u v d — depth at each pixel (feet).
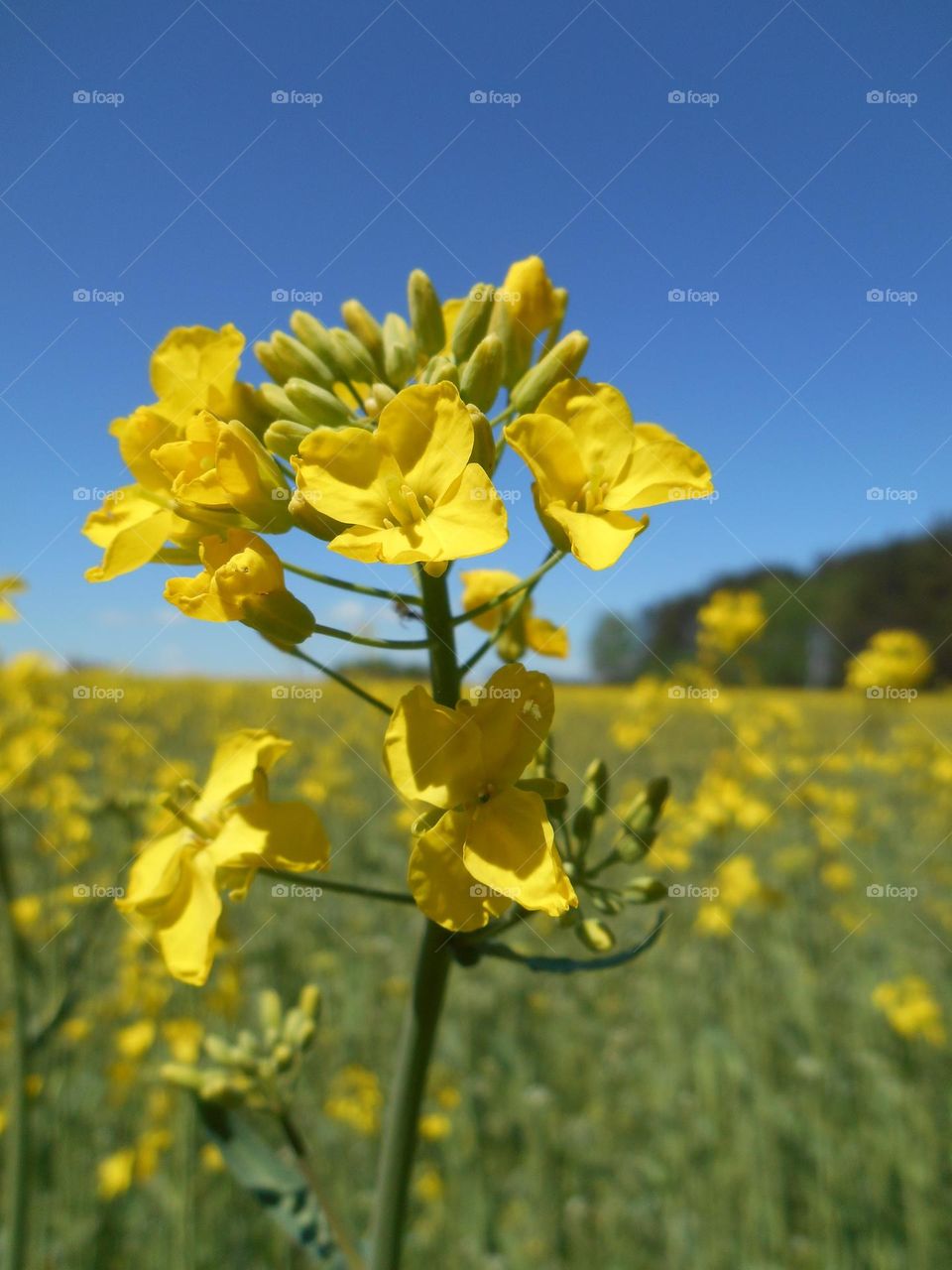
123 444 0.27
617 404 0.26
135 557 0.26
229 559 0.25
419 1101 0.26
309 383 0.28
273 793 1.20
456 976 0.95
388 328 0.31
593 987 0.99
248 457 0.25
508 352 0.30
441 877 0.22
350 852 1.15
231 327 0.28
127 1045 0.68
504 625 0.28
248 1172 0.28
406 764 0.23
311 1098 0.77
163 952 0.26
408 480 0.23
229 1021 0.69
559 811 0.28
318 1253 0.27
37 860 0.87
